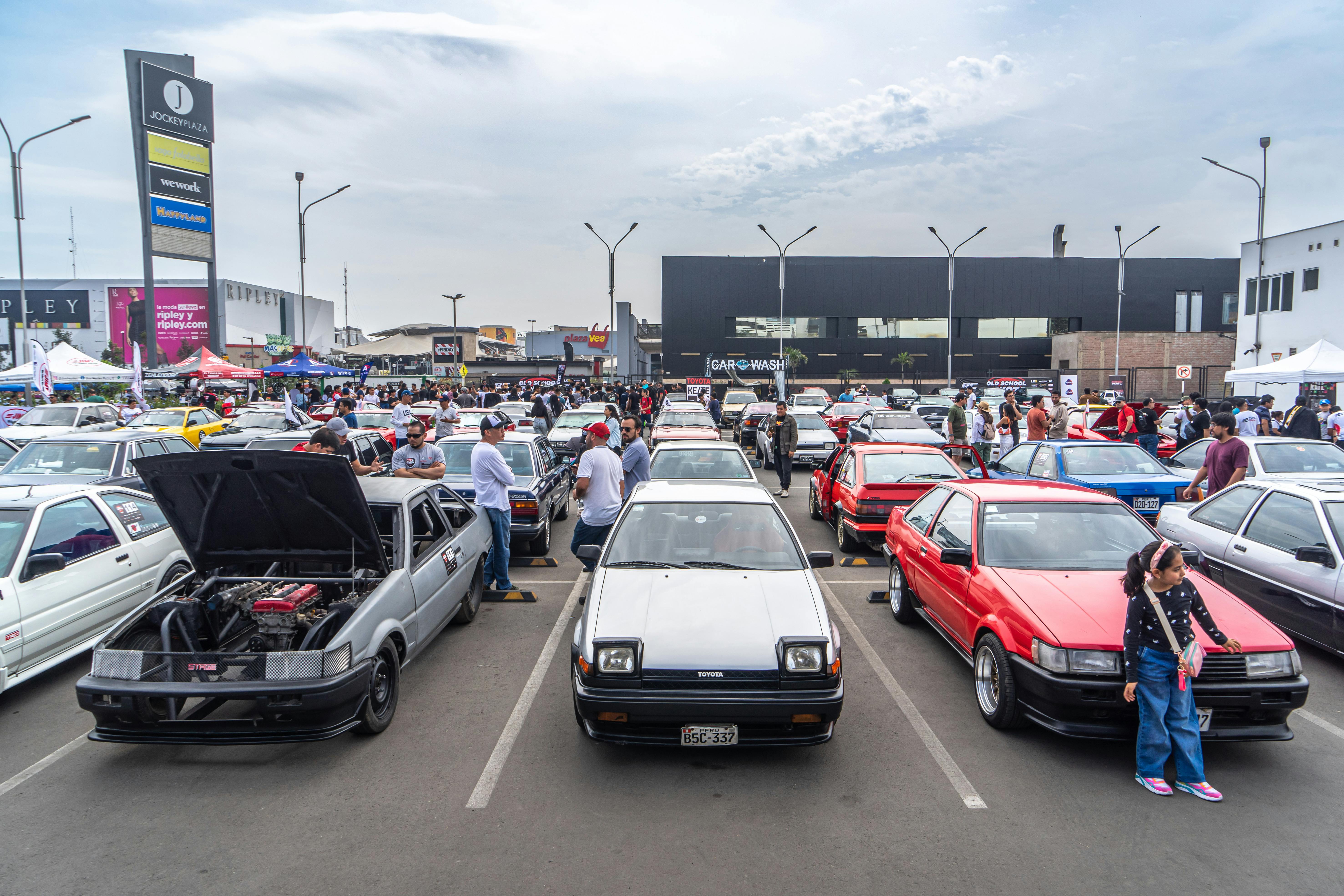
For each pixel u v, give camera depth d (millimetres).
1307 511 6305
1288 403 27547
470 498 9188
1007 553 5570
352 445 11203
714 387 45938
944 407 28078
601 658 4227
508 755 4605
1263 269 28984
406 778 4336
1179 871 3500
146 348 58500
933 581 6262
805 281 56750
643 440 9031
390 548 5793
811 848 3658
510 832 3799
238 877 3459
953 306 56719
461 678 5852
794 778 4340
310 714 4348
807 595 4820
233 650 5191
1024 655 4652
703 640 4328
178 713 4672
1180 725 4148
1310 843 3725
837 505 10758
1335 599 5777
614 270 28438
